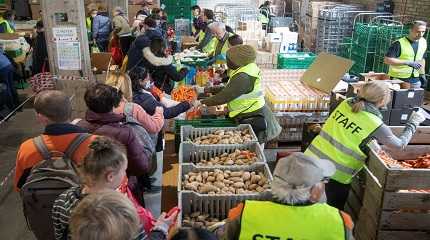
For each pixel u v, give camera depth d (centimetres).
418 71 550
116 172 185
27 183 210
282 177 169
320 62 473
